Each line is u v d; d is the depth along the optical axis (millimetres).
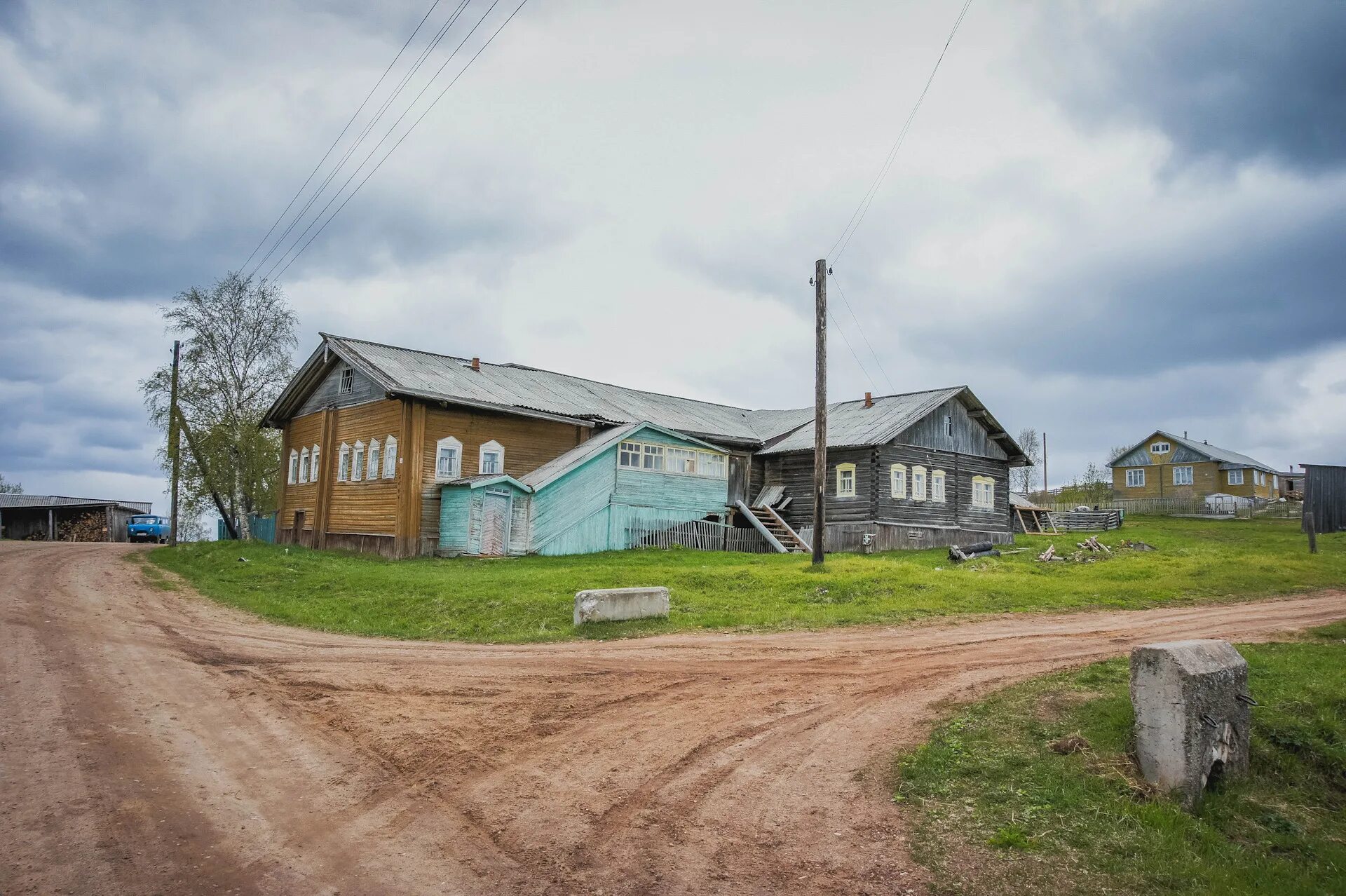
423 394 26562
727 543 32000
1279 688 8703
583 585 16922
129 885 4988
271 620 15078
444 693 9633
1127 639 12297
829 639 12672
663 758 7480
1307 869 5734
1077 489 72688
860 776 6980
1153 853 5621
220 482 38844
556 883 5176
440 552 27125
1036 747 7422
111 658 11344
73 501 54000
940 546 35750
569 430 31719
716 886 5168
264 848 5605
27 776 6688
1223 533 40250
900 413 35594
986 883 5234
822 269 21484
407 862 5438
